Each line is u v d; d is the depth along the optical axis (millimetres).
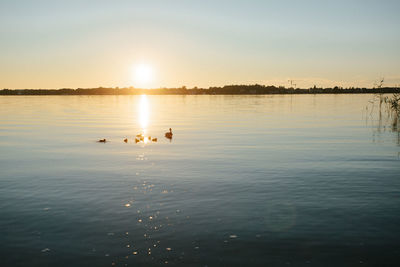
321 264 8953
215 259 9227
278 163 21422
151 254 9500
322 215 12273
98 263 9047
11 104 124438
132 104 132125
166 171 19391
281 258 9266
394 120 53375
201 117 64125
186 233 10828
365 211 12633
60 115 70125
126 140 32000
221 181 17016
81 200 14070
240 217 12133
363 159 22578
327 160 22297
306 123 50406
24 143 31109
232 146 28875
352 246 9898
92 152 26250
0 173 19016
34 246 9984
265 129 42469
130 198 14320
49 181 17172
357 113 72438
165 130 42062
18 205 13469
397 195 14539
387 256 9312
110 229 11133
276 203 13617
